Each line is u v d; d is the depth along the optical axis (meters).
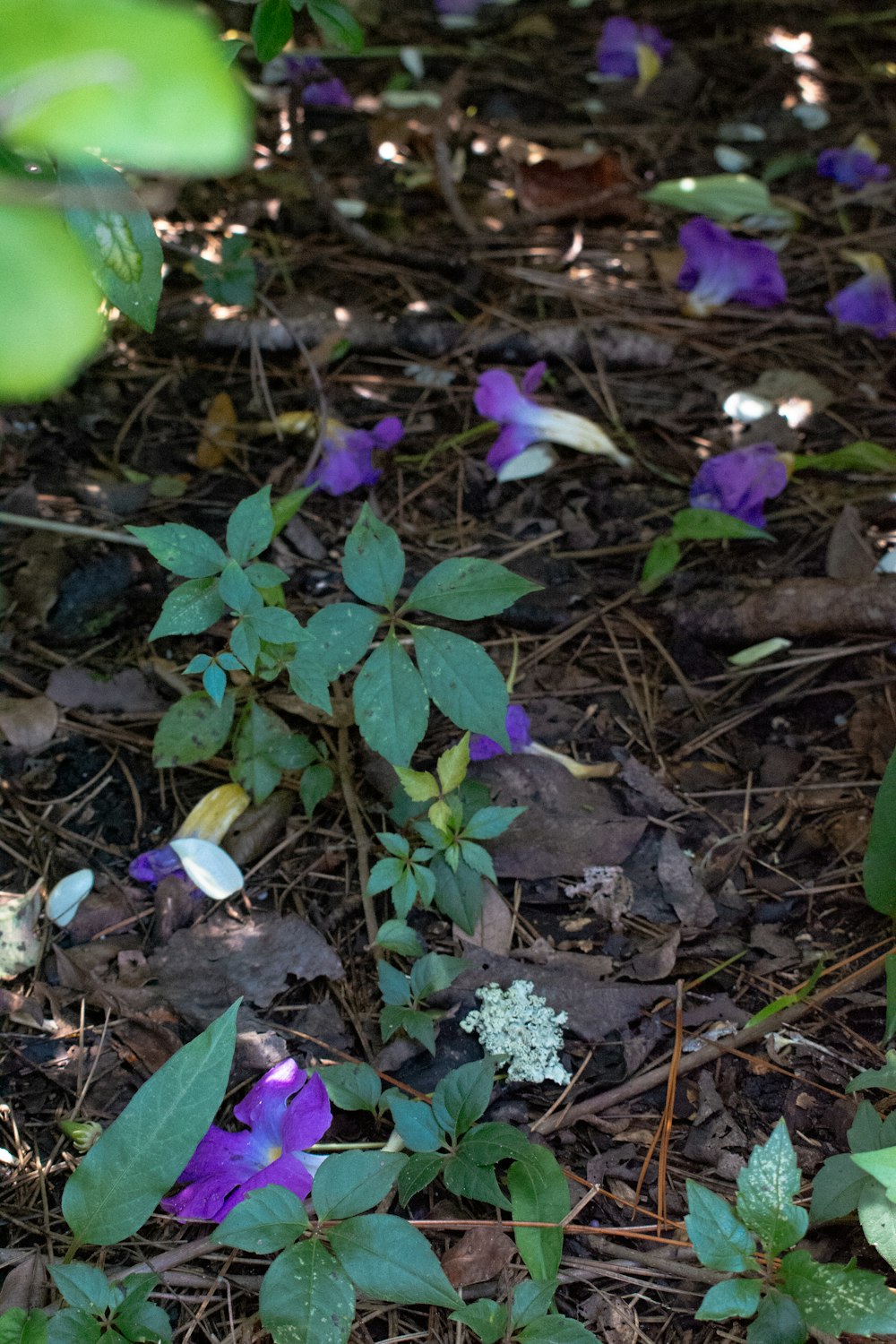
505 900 1.06
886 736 1.12
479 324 1.32
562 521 1.22
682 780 1.11
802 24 1.73
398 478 1.24
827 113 1.55
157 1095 0.95
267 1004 1.03
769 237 1.41
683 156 1.48
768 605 1.16
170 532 1.02
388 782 1.10
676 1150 1.00
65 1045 1.02
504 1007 1.03
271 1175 0.96
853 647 1.16
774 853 1.08
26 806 1.09
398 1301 0.93
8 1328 0.91
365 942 1.05
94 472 1.23
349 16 1.05
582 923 1.06
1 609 1.16
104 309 1.06
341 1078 0.99
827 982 1.04
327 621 1.03
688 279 1.33
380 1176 0.94
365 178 1.43
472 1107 0.97
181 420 1.27
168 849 1.07
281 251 1.37
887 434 1.27
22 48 0.40
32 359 0.43
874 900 1.03
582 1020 1.03
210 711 1.08
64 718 1.12
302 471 1.24
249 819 1.08
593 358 1.31
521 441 1.23
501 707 1.02
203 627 1.01
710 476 1.21
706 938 1.05
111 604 1.17
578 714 1.13
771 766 1.11
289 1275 0.92
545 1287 0.94
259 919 1.06
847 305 1.33
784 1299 0.93
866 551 1.18
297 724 1.12
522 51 1.65
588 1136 1.00
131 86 0.40
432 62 1.60
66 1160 0.99
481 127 1.48
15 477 1.22
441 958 1.01
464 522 1.22
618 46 1.57
